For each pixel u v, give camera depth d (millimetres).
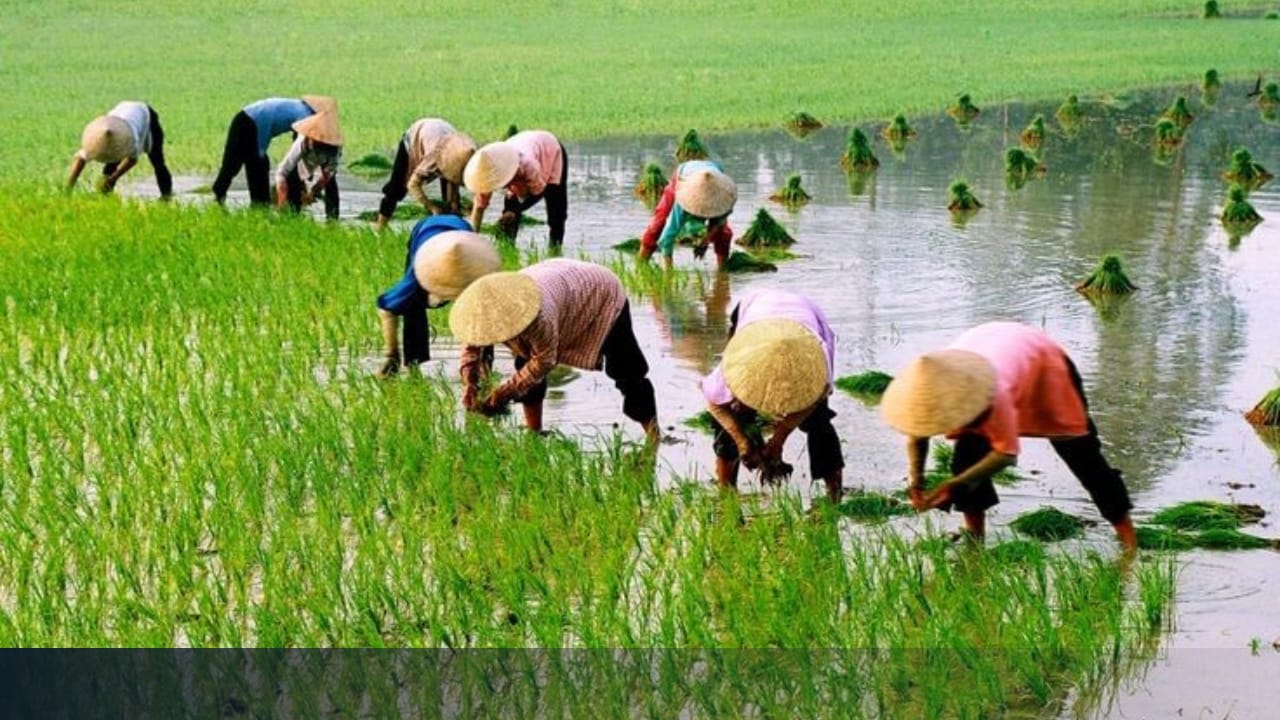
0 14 75875
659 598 14977
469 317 17688
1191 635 14336
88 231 29719
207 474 17672
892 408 15008
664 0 86312
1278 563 15867
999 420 14961
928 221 34531
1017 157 41219
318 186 31406
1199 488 18094
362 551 15562
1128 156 44438
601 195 37656
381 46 68250
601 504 17062
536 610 14680
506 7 83000
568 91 55562
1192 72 63281
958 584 14945
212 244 28797
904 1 87438
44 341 22703
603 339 18703
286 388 20922
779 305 17406
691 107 52500
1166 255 30984
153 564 15344
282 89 54938
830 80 59656
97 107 50125
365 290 25781
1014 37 74562
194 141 44219
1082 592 14805
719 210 26969
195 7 80375
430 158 28953
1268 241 32375
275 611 14242
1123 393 21688
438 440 18875
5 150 42031
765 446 16906
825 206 36469
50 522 15938
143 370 21406
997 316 26016
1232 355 23609
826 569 15430
